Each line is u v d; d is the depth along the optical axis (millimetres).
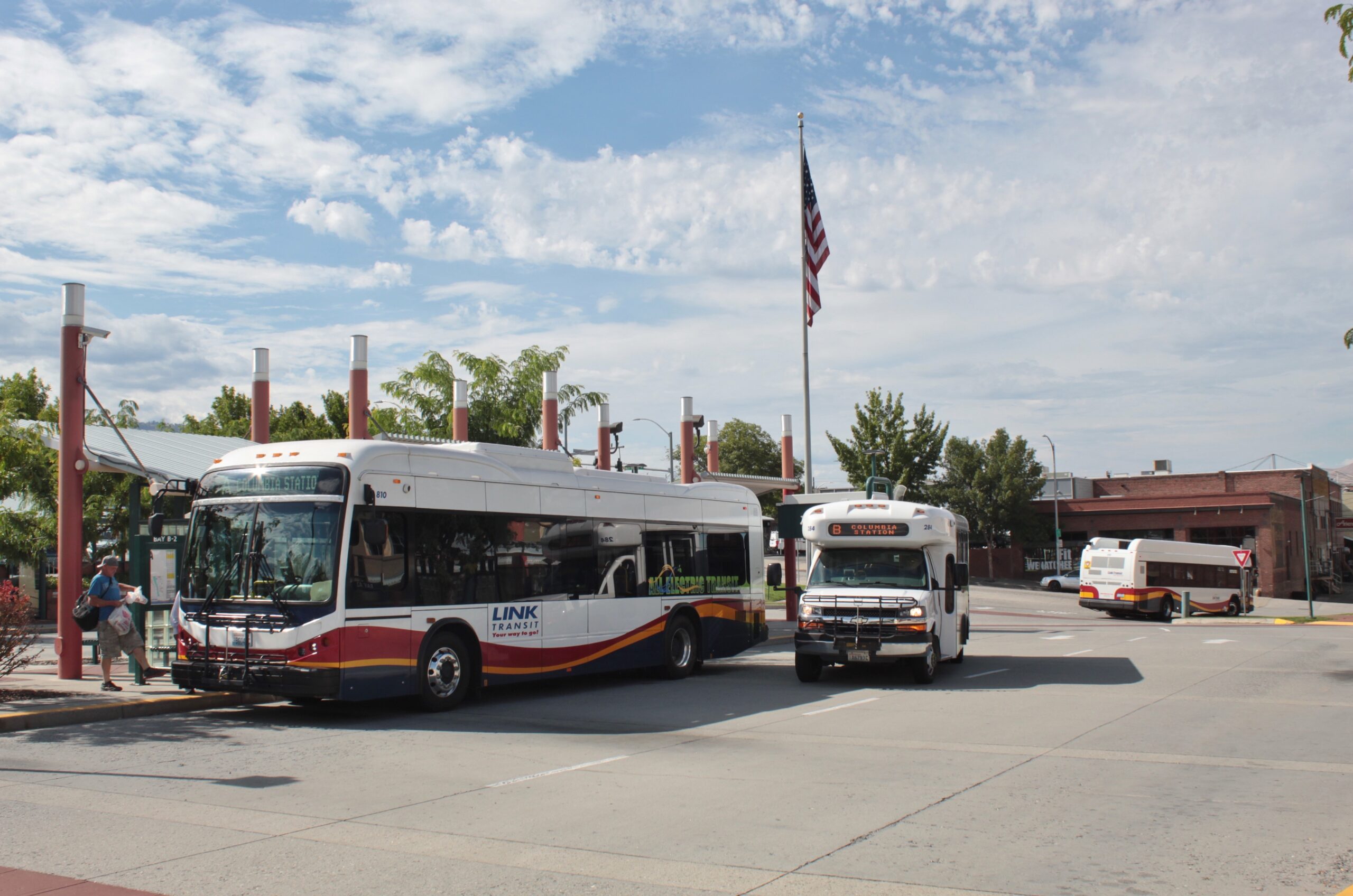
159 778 9570
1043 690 16297
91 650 23688
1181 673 18781
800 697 15805
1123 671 19125
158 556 17031
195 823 7883
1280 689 16297
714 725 13000
